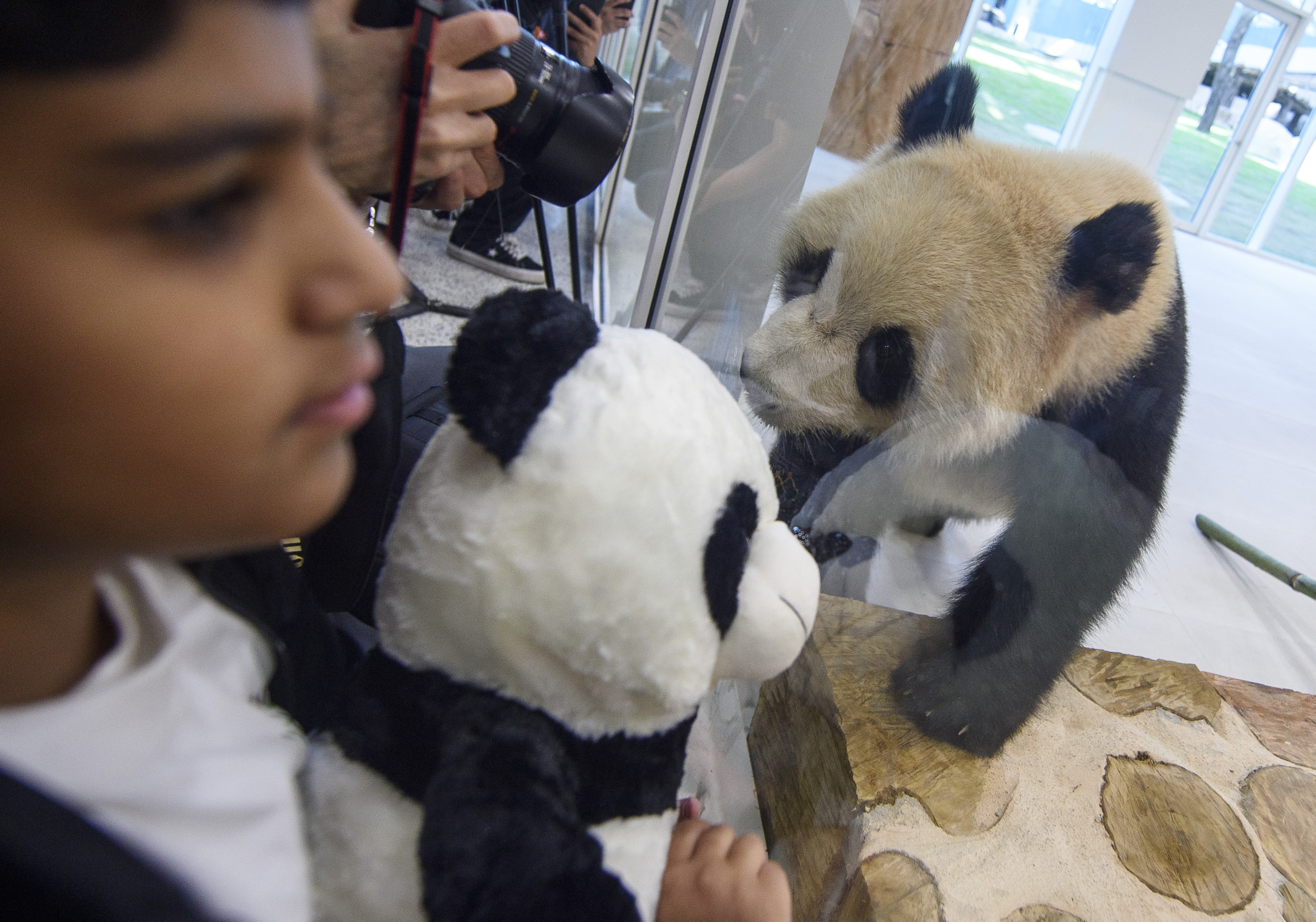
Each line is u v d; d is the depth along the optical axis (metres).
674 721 0.42
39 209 0.17
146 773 0.28
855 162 0.85
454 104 0.59
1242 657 0.98
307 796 0.39
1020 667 0.76
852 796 0.70
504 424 0.37
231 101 0.18
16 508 0.20
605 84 0.71
